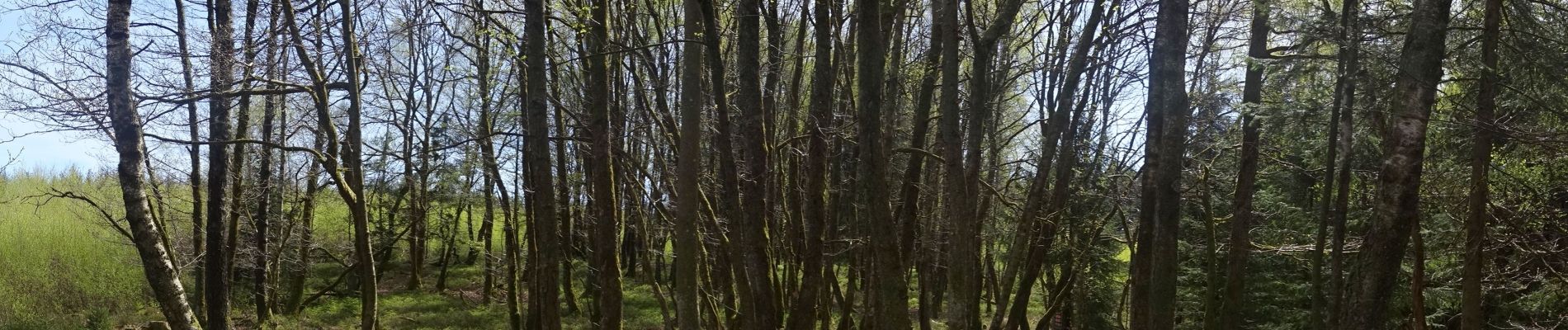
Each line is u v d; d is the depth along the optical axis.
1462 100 9.98
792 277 11.28
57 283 19.16
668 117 11.88
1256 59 9.95
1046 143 10.30
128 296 19.91
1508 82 9.22
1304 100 10.26
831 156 12.41
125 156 9.68
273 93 11.15
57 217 22.45
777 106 12.98
